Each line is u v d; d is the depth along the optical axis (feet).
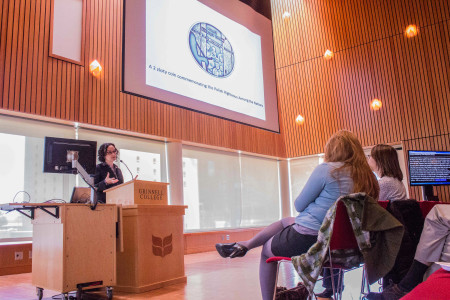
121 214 10.65
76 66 19.33
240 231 29.35
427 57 27.68
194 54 21.33
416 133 27.50
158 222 11.88
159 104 23.31
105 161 13.75
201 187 27.22
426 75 27.58
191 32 21.36
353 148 6.59
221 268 16.15
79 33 19.65
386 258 5.48
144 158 23.54
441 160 14.16
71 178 19.71
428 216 6.90
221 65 23.07
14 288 12.66
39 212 10.40
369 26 30.09
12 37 17.15
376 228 5.41
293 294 7.98
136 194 11.47
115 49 21.16
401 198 8.73
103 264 10.02
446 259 6.64
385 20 29.48
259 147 30.94
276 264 6.87
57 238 9.53
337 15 31.63
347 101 30.53
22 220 17.75
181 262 12.64
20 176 17.97
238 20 25.03
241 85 24.41
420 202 8.25
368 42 30.01
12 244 16.88
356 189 6.21
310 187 6.50
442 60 27.14
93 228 9.95
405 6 28.76
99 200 11.71
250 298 9.77
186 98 20.38
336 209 5.53
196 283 12.25
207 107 21.61
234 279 12.92
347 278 12.55
